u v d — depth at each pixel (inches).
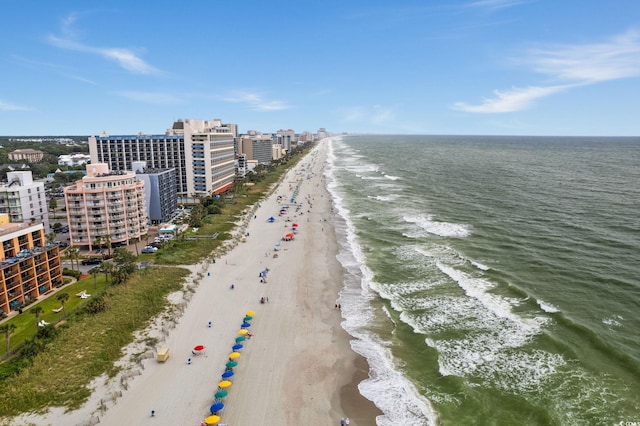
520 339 2390.5
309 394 2011.6
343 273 3516.2
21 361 2198.6
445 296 2979.8
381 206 6131.9
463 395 1969.7
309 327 2642.7
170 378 2110.0
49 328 2463.1
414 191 7293.3
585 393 1930.4
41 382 2037.4
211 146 6988.2
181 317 2751.0
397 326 2623.0
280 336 2534.5
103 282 3348.9
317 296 3088.1
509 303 2815.0
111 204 4126.5
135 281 3277.6
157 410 1879.9
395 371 2180.1
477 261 3585.1
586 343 2305.6
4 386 1993.1
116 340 2429.9
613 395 1907.0
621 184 7106.3
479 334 2470.5
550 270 3297.2
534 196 6195.9
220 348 2393.0
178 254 3988.7
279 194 7642.7
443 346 2372.0
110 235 4165.8
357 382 2098.9
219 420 1824.6
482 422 1802.4
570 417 1791.3
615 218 4712.1
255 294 3132.4
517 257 3627.0
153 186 5059.1
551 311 2652.6
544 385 2004.2
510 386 2014.0
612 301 2755.9
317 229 4992.6
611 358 2165.4
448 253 3846.0
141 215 4495.6
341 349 2391.7
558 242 3944.4
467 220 4995.1
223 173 7770.7
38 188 4244.6
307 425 1809.8
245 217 5723.4
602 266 3314.5
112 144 6392.7
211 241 4466.0
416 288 3144.7
